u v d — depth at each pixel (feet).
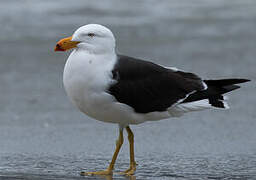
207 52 71.77
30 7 87.51
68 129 45.70
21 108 51.42
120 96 33.12
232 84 35.96
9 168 34.35
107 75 32.68
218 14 90.58
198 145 41.01
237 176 32.81
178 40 77.15
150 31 80.59
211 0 99.19
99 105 33.14
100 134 44.47
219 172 33.78
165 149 39.99
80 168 34.99
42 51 70.08
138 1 95.50
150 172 33.86
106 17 86.38
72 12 86.89
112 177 32.73
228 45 75.05
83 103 33.27
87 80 32.32
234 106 52.54
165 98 34.45
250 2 97.96
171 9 92.58
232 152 38.99
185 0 98.27
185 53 71.10
